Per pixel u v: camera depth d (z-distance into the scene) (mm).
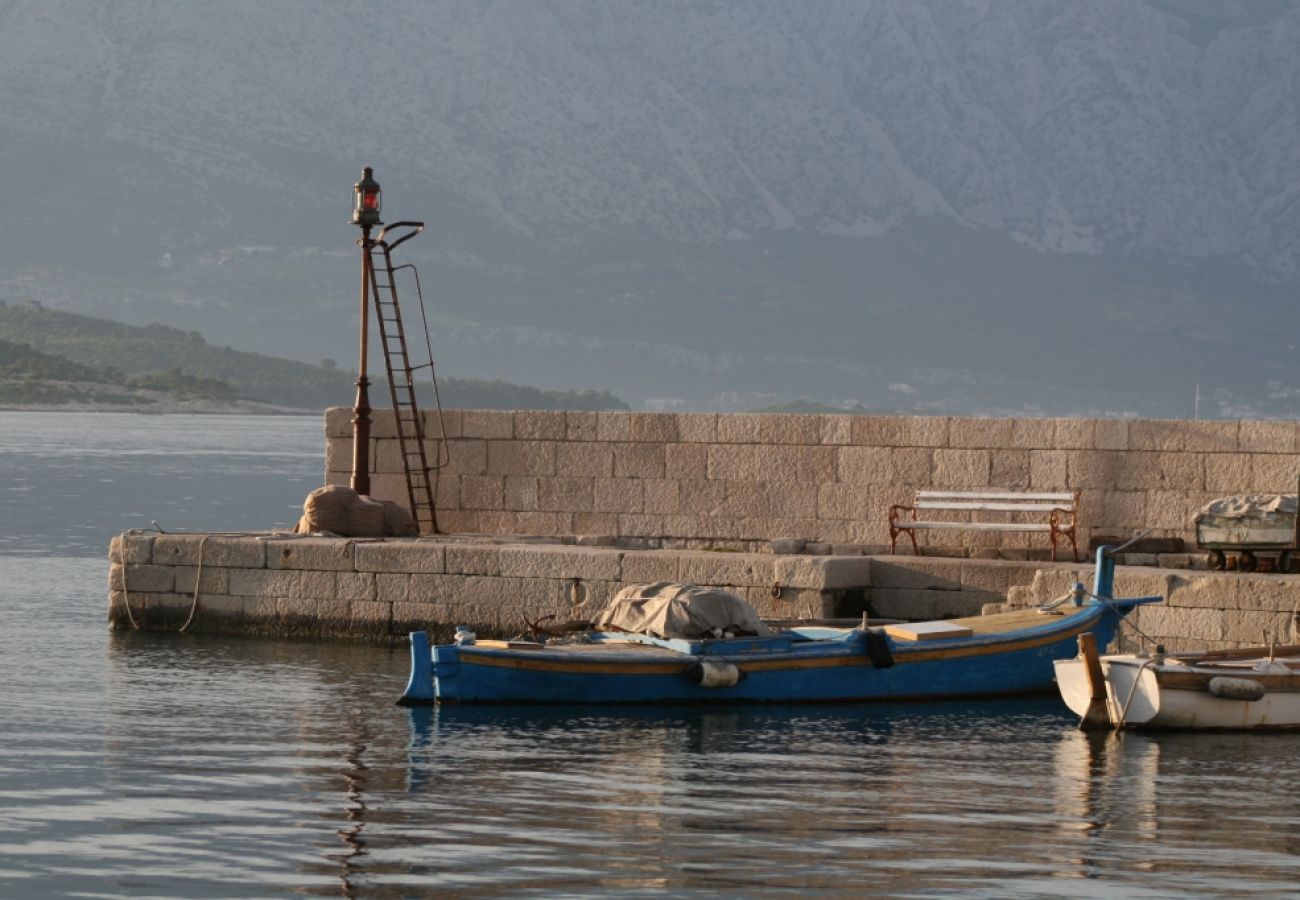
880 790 23141
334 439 42250
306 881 18922
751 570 33875
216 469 140000
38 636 37969
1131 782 23672
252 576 37469
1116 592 31500
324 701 29625
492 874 19156
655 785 23344
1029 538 36219
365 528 38719
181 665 33500
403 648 35719
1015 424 36188
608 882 18844
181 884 18828
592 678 28828
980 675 30000
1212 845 20469
